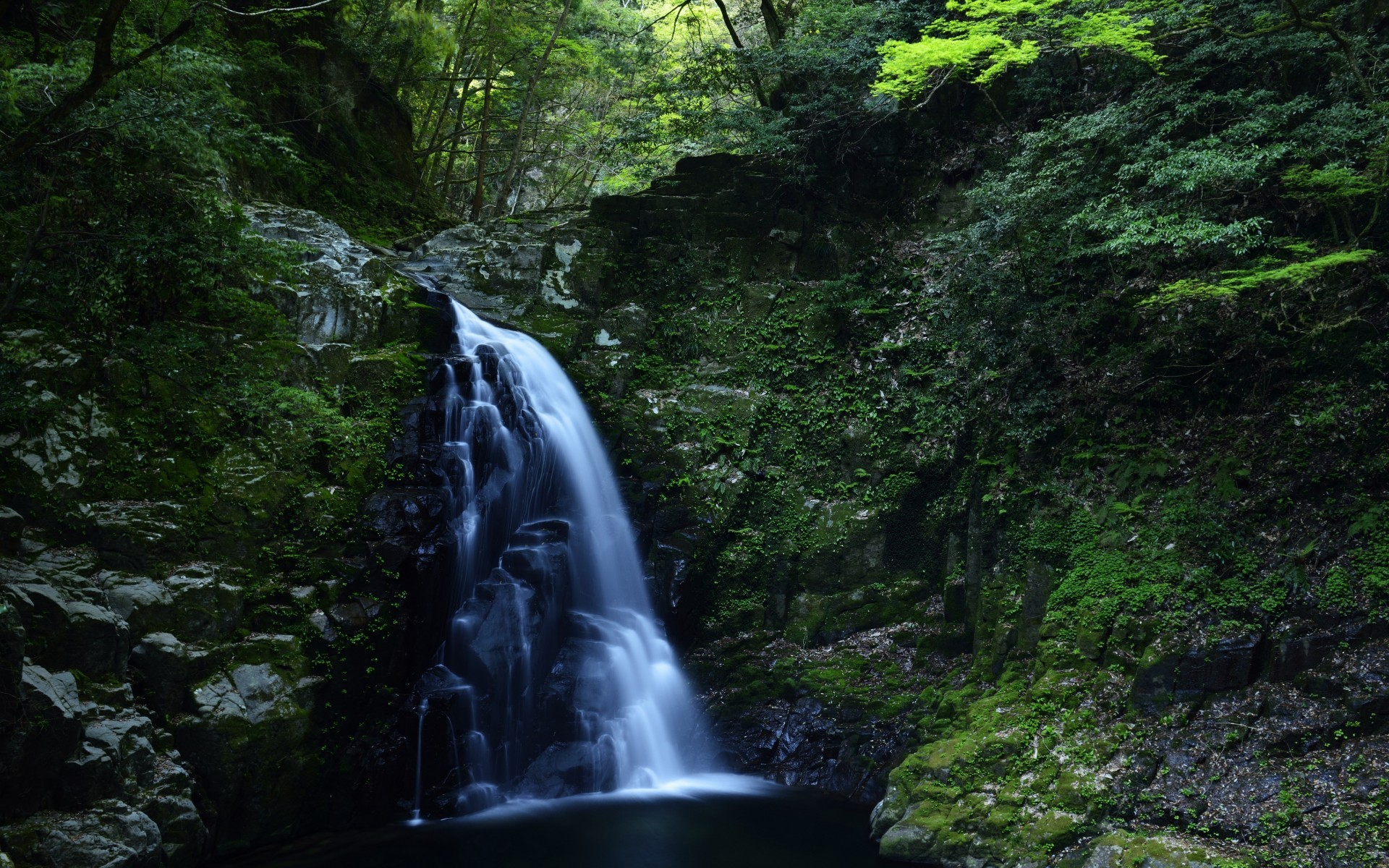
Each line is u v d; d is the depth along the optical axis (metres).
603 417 14.34
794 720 12.12
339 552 10.64
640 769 11.90
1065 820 8.76
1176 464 11.03
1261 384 10.95
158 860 7.94
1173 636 9.63
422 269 15.71
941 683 11.75
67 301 9.09
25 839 7.16
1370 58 11.46
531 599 11.85
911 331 14.75
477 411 12.38
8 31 10.41
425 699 10.79
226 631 9.52
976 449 12.95
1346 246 10.55
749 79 18.61
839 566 13.51
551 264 15.74
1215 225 10.21
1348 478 9.71
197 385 10.60
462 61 23.70
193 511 9.88
